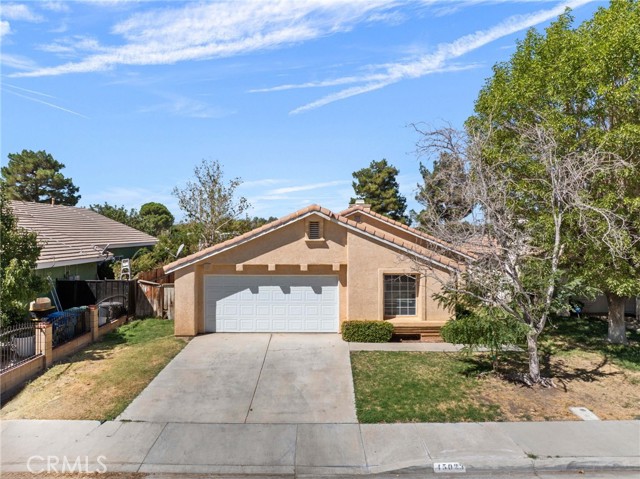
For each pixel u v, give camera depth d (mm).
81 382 10367
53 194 46594
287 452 7340
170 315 17594
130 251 27766
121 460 7094
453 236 10289
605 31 11750
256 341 13906
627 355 12703
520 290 9609
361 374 10922
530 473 6887
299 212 14406
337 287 14891
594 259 11703
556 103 12773
